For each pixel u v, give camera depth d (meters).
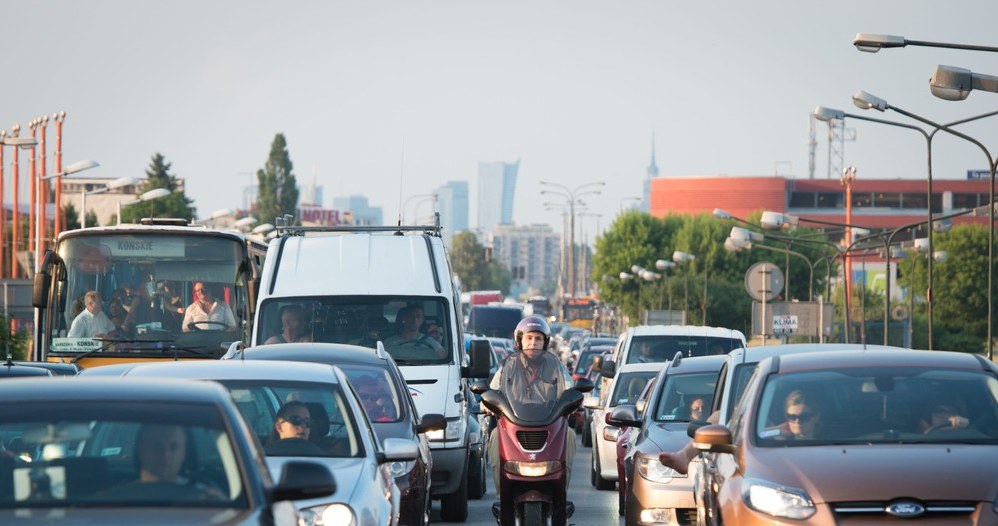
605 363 55.72
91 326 55.28
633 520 35.25
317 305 45.94
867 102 73.75
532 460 30.78
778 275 106.56
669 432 35.94
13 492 15.34
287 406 24.89
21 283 102.38
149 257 56.00
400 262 47.44
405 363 44.53
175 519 14.51
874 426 23.42
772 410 24.03
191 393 16.92
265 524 14.84
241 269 56.41
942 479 21.11
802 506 21.09
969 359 25.33
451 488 40.62
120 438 16.03
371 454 24.38
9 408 16.36
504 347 111.19
